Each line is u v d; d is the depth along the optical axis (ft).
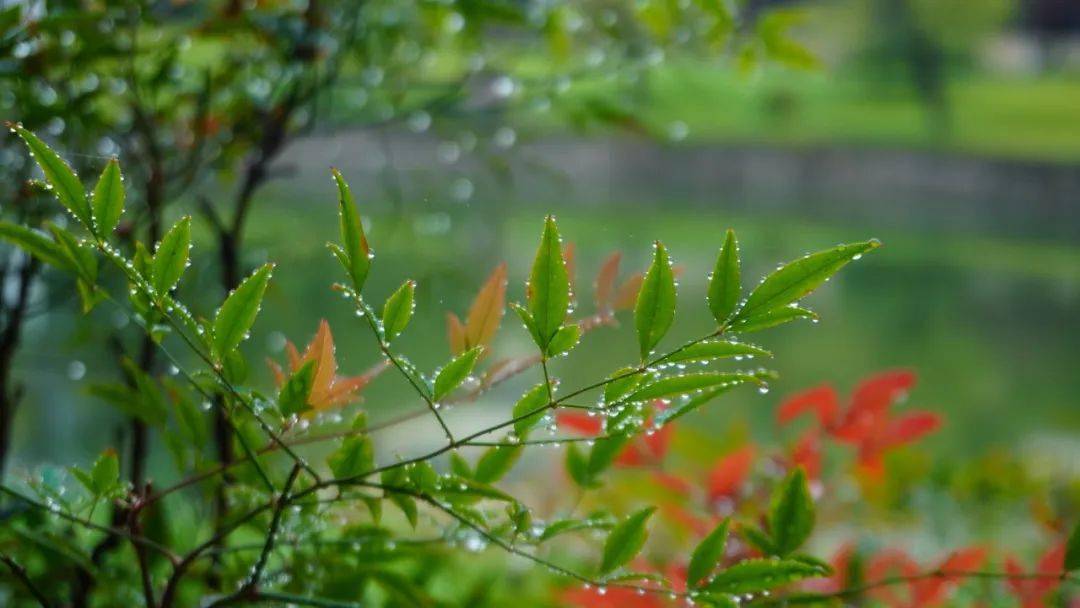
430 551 4.73
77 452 9.60
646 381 3.86
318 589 4.41
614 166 80.69
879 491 7.11
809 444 5.14
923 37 126.21
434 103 6.22
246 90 5.72
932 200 87.86
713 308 3.82
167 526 4.65
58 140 4.85
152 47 4.93
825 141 95.76
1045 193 84.58
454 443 3.88
